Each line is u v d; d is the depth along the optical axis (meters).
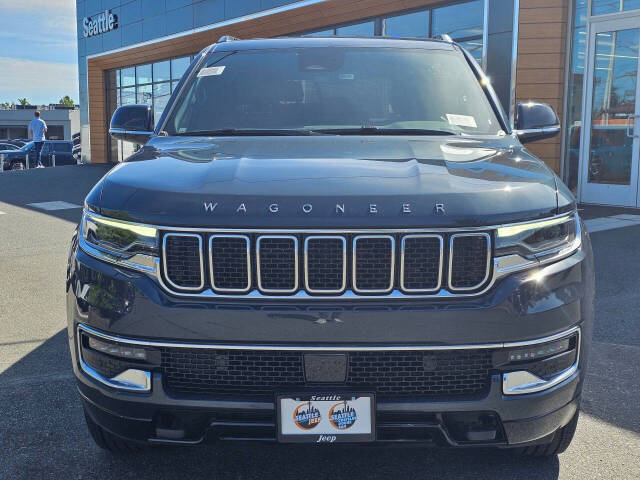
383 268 2.21
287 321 2.18
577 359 2.43
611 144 10.38
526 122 3.67
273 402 2.24
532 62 10.55
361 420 2.22
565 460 2.87
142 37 20.83
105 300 2.33
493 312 2.21
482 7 11.52
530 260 2.30
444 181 2.36
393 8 12.95
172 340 2.24
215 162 2.62
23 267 6.85
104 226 2.40
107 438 2.79
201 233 2.22
